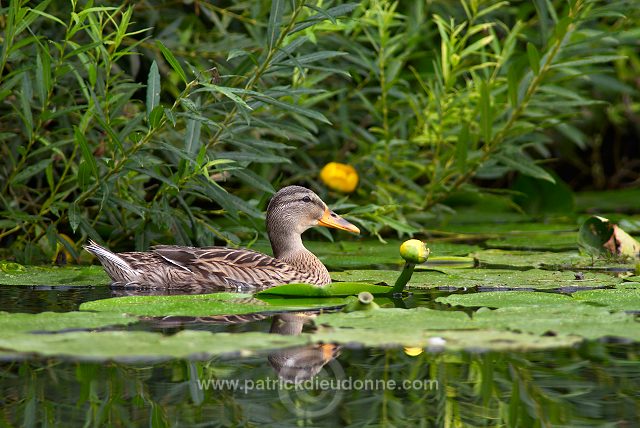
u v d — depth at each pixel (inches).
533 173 641.0
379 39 653.3
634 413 277.7
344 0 634.2
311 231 695.7
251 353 342.6
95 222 561.9
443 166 665.6
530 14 787.4
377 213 620.7
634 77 909.8
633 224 692.1
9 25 473.1
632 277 485.7
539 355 342.0
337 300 431.2
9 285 474.9
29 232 549.3
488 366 326.0
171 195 544.1
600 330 344.2
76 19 470.6
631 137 977.5
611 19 796.0
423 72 767.7
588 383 306.0
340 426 267.9
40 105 568.4
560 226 715.4
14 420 266.1
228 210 514.6
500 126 656.4
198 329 362.3
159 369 320.2
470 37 751.1
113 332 331.6
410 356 340.5
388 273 507.2
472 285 465.1
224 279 490.6
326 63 645.3
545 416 276.1
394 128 669.9
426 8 727.1
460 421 271.3
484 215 798.5
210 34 659.4
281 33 473.7
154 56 643.5
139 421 267.9
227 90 437.7
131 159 486.0
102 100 523.8
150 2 649.0
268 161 512.7
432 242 654.5
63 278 490.3
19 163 524.1
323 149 756.0
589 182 983.0
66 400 284.7
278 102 466.6
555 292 448.8
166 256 491.2
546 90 629.9
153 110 453.4
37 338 321.7
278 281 498.9
